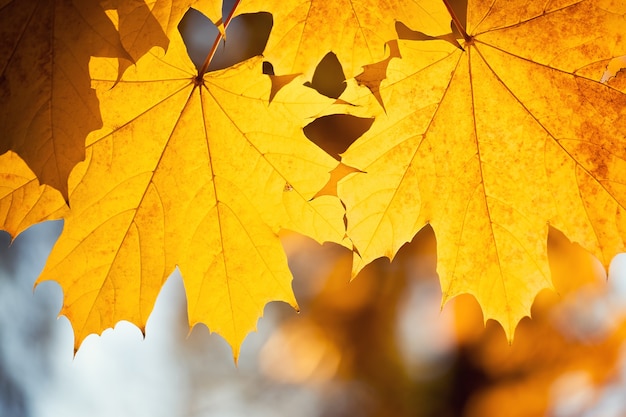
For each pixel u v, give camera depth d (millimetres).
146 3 536
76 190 566
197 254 583
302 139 565
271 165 571
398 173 575
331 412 1283
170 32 537
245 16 896
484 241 587
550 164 581
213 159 573
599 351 1076
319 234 576
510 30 565
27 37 536
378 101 559
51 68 538
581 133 575
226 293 586
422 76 566
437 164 578
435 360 1229
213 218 580
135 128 565
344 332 1228
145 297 581
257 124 566
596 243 583
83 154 542
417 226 581
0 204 560
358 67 559
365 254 574
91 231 573
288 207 575
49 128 541
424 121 572
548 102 574
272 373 1365
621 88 565
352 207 573
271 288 585
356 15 554
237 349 586
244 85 560
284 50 556
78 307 576
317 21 554
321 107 562
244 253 583
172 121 567
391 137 571
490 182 583
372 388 1236
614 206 578
